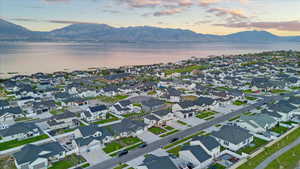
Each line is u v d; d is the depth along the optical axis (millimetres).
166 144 52688
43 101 85375
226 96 91625
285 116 67562
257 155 44875
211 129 61531
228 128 54781
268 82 115688
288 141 51219
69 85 119688
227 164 43469
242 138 50781
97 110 73562
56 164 44062
